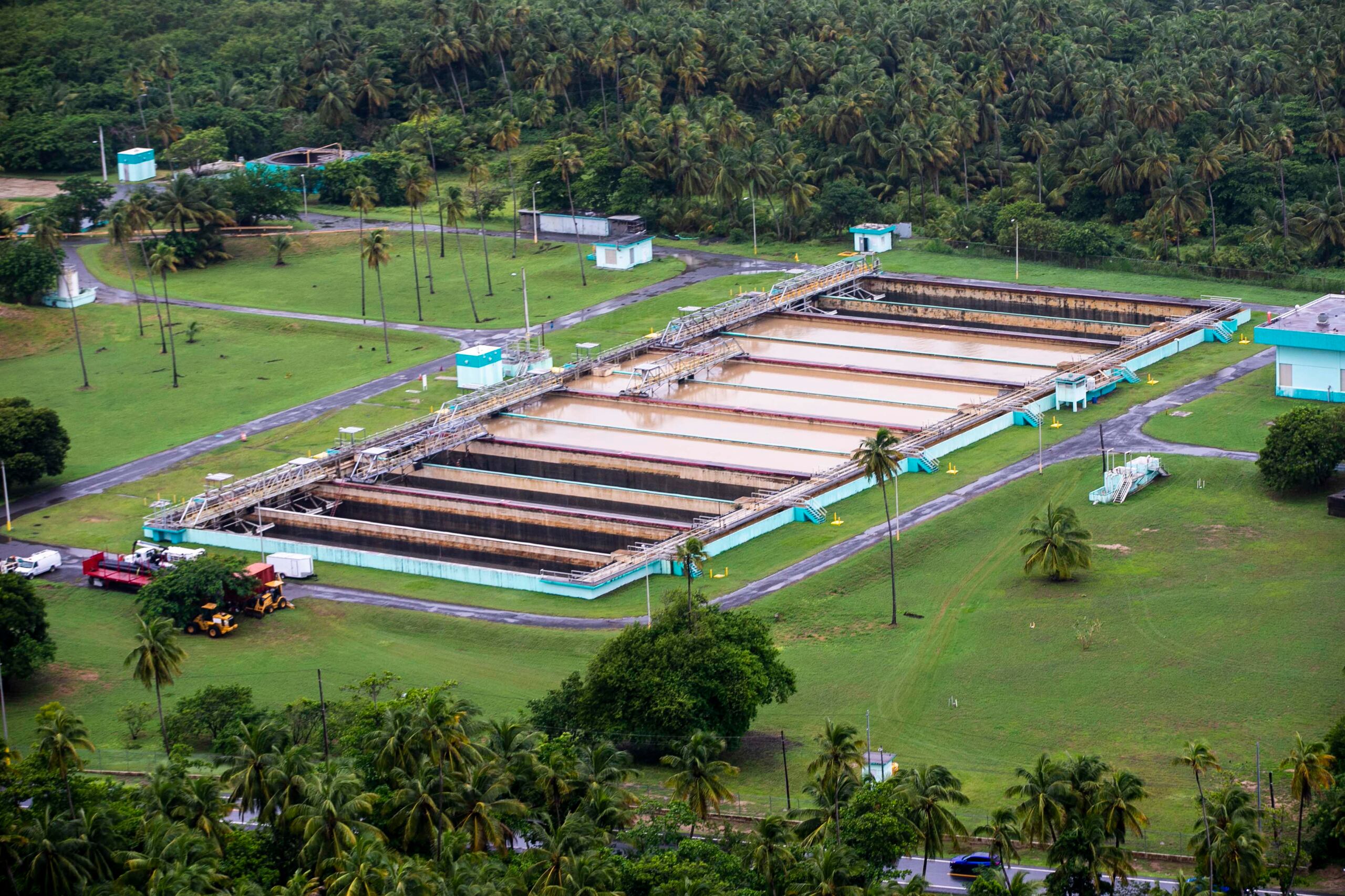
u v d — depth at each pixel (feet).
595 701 606.55
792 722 631.56
